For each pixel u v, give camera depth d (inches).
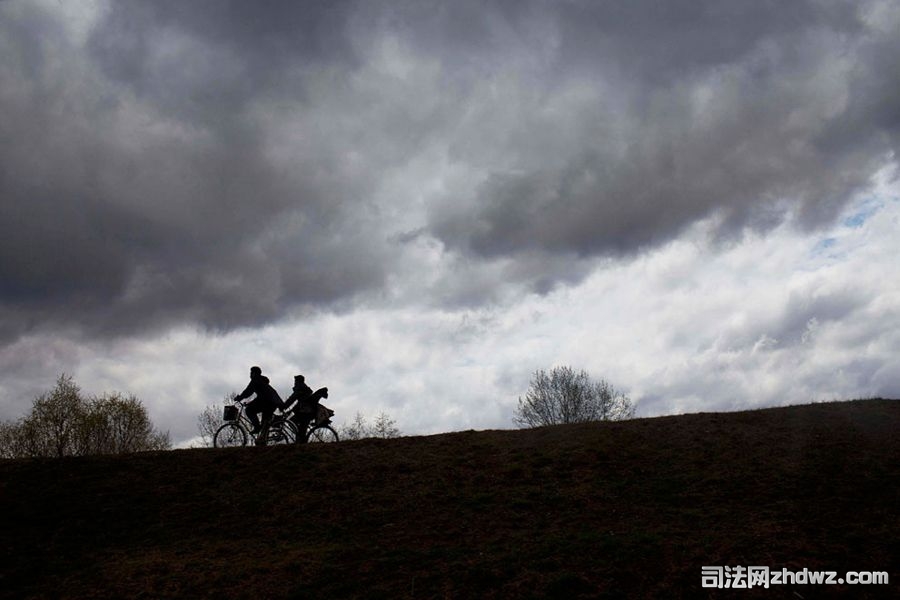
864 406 672.4
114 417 1441.9
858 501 454.6
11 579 393.1
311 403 692.7
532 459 584.1
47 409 1393.9
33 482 552.4
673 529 423.2
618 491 505.7
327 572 380.5
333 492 524.7
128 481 554.9
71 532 464.8
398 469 571.2
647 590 344.8
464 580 362.9
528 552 394.0
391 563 389.1
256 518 482.0
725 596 335.6
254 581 372.5
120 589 369.4
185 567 396.5
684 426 647.8
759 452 563.2
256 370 692.7
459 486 531.8
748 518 436.8
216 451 631.8
